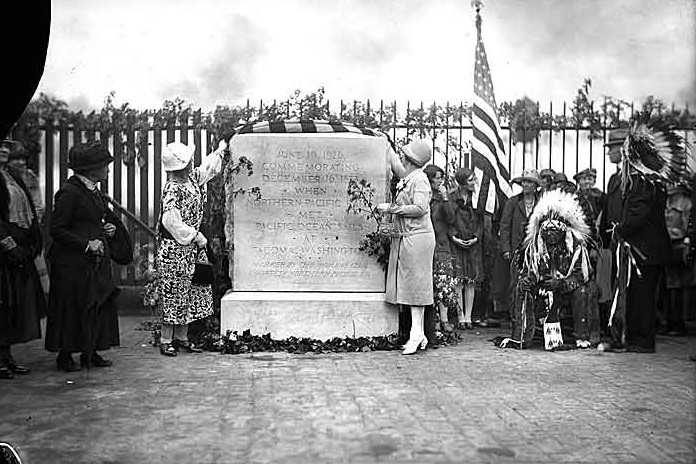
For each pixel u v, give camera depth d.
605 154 13.16
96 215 7.98
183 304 8.95
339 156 9.66
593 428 5.68
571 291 9.48
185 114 13.59
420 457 4.95
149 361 8.55
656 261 9.22
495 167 12.68
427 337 9.57
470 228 11.30
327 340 9.30
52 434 5.55
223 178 9.91
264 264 9.62
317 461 4.88
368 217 9.67
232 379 7.48
